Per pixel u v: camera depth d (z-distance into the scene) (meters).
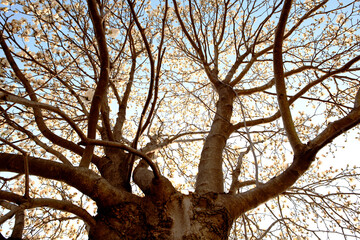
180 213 2.17
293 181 2.50
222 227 2.15
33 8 3.49
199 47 3.95
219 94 3.94
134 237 2.08
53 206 2.03
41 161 2.22
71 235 4.09
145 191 2.40
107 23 3.80
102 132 3.79
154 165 2.16
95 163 3.19
